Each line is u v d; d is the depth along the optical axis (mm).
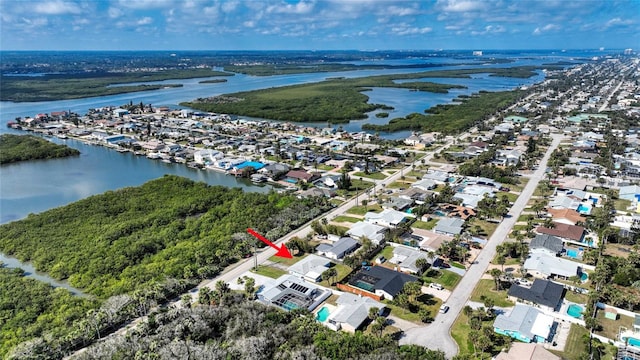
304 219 155000
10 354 85250
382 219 150500
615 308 98812
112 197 181375
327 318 98562
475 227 145375
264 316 96000
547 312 97125
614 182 185625
